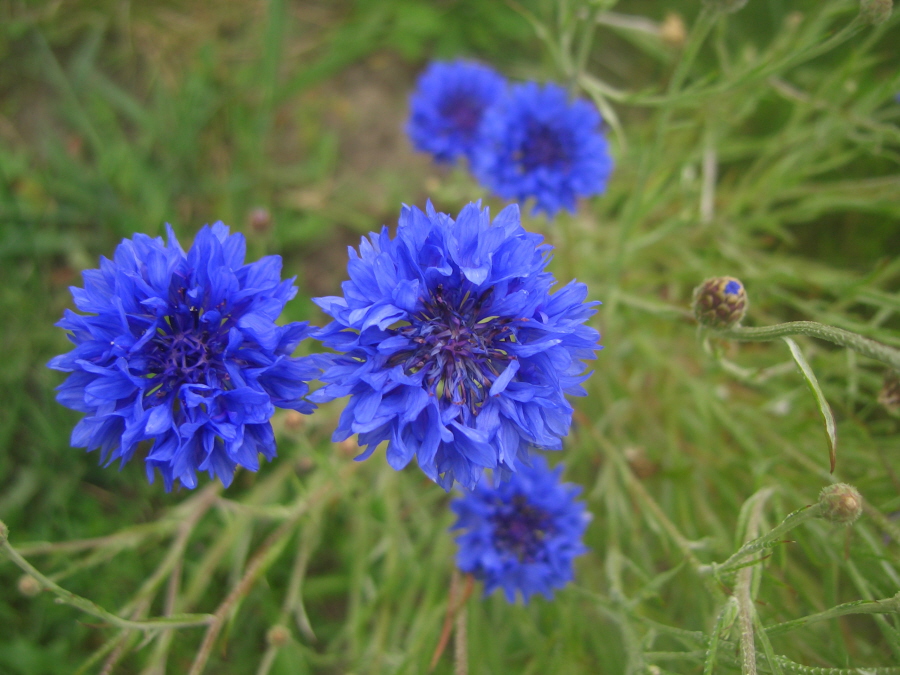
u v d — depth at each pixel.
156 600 0.18
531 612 0.18
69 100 0.22
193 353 0.11
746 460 0.18
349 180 0.24
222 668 0.18
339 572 0.19
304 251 0.23
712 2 0.13
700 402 0.18
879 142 0.17
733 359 0.19
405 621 0.18
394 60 0.26
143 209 0.22
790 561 0.17
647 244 0.19
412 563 0.17
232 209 0.22
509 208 0.11
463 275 0.11
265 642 0.18
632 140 0.24
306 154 0.24
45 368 0.19
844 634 0.15
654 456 0.19
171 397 0.11
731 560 0.11
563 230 0.21
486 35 0.26
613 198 0.23
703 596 0.15
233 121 0.23
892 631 0.12
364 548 0.17
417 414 0.10
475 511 0.15
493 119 0.18
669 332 0.21
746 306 0.12
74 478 0.19
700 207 0.20
